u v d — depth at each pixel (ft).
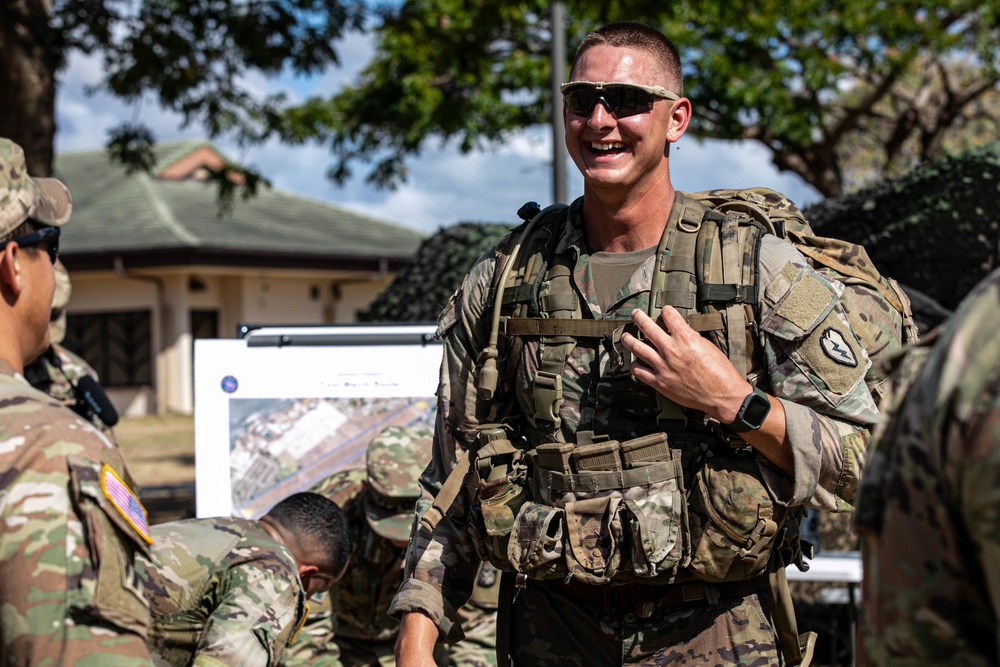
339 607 11.61
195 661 8.25
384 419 12.35
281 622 8.81
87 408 12.53
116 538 5.35
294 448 12.17
